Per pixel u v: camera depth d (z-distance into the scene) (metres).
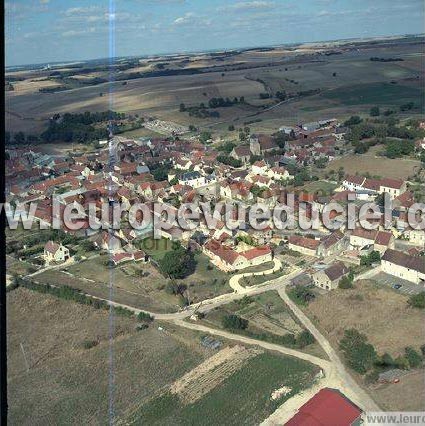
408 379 94.12
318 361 102.88
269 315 122.81
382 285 131.75
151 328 119.81
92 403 96.06
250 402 92.94
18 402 97.50
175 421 90.31
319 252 152.12
